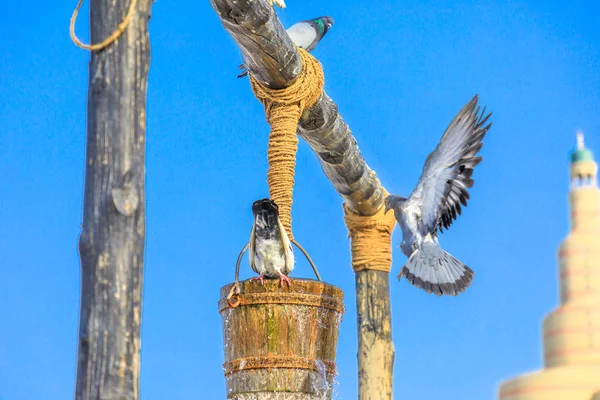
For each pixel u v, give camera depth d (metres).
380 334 14.04
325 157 13.38
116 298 7.41
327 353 11.40
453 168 9.87
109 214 7.54
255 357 11.02
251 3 10.57
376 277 14.31
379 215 14.36
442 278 10.04
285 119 12.09
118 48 7.84
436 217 9.98
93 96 7.85
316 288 11.27
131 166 7.70
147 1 8.07
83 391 7.27
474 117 9.75
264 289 11.08
